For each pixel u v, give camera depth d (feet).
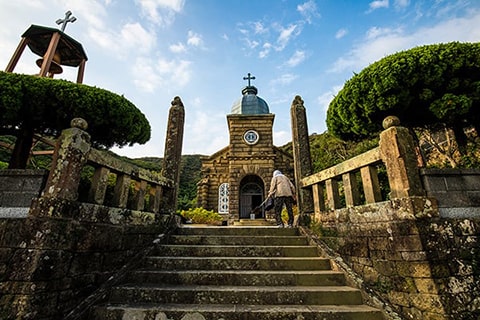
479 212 9.45
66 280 8.64
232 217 47.65
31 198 8.95
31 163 29.01
